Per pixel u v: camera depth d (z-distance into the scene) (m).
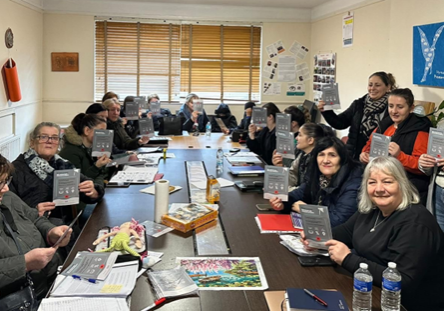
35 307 1.66
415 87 4.08
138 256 1.73
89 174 3.22
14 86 5.36
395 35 4.38
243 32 7.26
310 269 1.75
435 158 2.77
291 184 3.16
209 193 2.64
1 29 5.12
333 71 6.37
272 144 4.24
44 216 2.31
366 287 1.45
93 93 7.06
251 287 1.59
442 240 1.76
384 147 2.92
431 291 1.79
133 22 7.02
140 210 2.46
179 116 5.77
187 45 7.21
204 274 1.68
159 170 3.52
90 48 6.94
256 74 7.43
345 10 5.93
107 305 1.41
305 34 7.31
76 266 1.66
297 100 7.48
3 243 1.79
